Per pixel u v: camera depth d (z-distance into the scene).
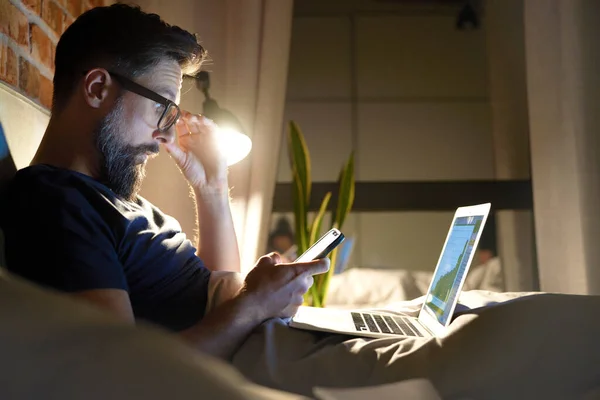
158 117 1.19
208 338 0.91
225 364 0.29
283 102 2.33
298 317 1.06
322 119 2.88
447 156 2.89
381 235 2.84
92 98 1.12
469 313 0.81
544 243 2.33
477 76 2.91
